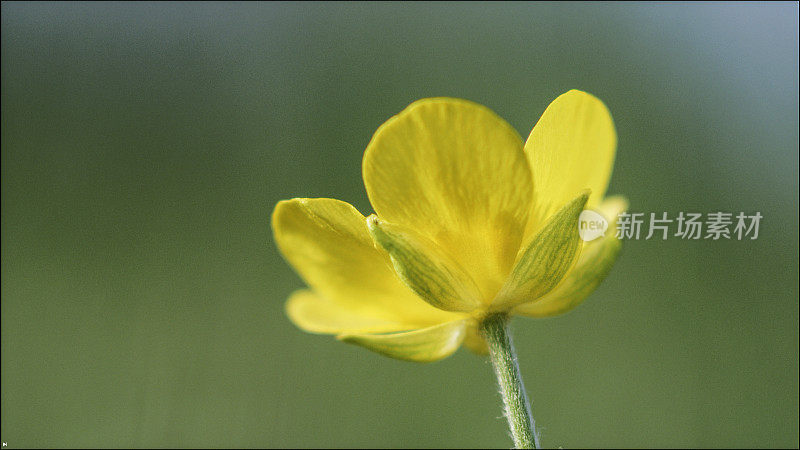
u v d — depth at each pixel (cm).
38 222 30
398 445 25
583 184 12
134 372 27
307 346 27
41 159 32
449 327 12
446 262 11
